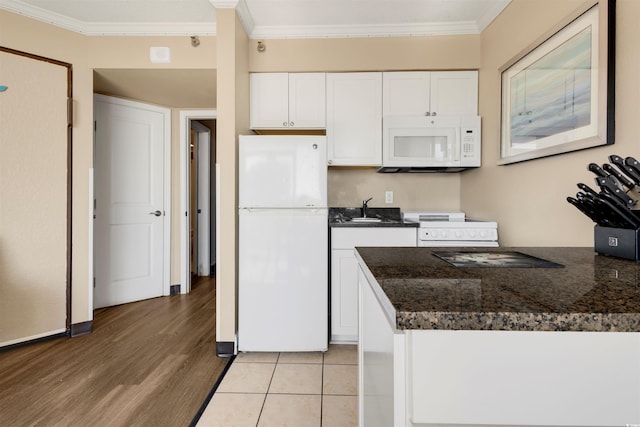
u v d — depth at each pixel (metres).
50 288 2.40
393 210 3.01
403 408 0.59
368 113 2.68
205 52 2.58
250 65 2.67
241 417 1.57
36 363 2.07
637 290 0.67
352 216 3.01
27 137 2.29
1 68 2.19
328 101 2.69
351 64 2.66
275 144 2.22
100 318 2.86
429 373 0.56
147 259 3.40
